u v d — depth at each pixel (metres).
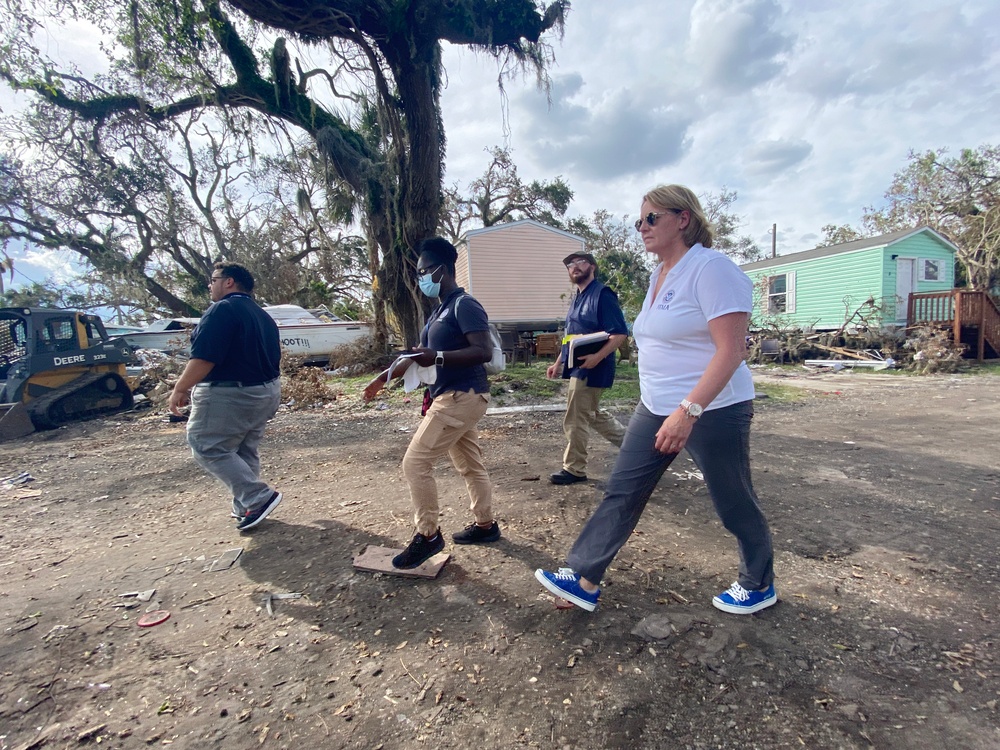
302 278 26.38
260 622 2.46
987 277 19.92
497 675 2.01
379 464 5.29
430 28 10.45
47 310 8.48
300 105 13.50
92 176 17.70
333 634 2.33
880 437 5.93
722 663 2.02
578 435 4.25
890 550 3.00
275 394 3.64
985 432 6.04
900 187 22.62
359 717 1.83
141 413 9.32
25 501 4.57
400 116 11.34
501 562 2.94
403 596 2.62
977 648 2.08
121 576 3.01
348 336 14.55
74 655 2.25
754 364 16.20
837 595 2.50
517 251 19.94
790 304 19.02
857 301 16.72
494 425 6.97
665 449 1.93
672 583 2.64
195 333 3.28
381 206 12.22
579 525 3.44
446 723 1.79
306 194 19.67
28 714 1.90
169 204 20.67
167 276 24.06
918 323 15.57
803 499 3.89
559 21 11.62
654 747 1.66
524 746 1.68
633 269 23.77
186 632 2.40
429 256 2.78
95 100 14.09
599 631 2.25
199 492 4.62
